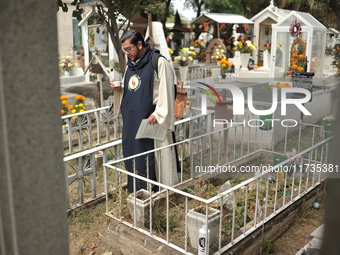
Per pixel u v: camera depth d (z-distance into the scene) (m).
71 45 12.35
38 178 0.84
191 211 2.96
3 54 0.75
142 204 3.18
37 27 0.78
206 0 21.95
